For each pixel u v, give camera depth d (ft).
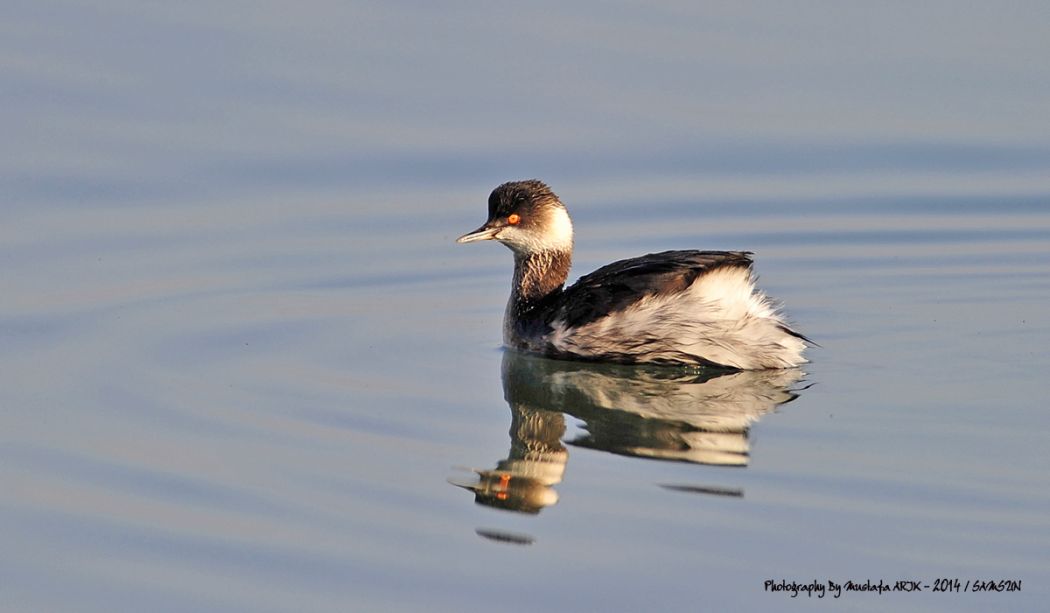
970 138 70.90
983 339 51.88
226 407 47.44
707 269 49.03
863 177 68.69
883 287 58.29
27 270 60.39
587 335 50.39
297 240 64.23
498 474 42.68
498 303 58.75
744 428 44.55
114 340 53.62
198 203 67.15
